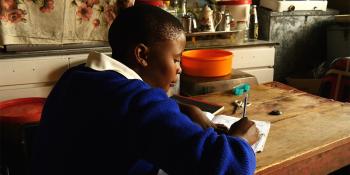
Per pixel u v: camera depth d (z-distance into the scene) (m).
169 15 0.84
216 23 2.71
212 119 1.38
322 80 2.59
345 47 3.00
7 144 1.65
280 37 3.07
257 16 3.08
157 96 0.73
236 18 2.77
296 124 1.37
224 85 2.24
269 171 1.04
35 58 2.15
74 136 0.74
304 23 3.14
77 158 0.74
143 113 0.68
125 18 0.82
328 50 3.18
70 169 0.75
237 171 0.69
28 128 1.28
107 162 0.72
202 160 0.66
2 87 2.11
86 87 0.76
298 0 3.05
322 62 3.29
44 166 0.81
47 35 2.21
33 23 2.16
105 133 0.71
